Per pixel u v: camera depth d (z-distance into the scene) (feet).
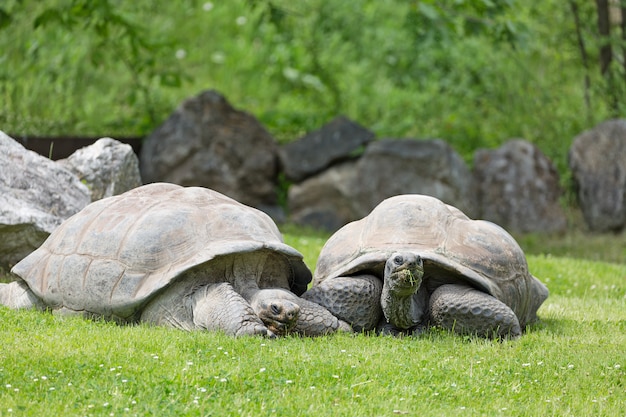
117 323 49.47
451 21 111.34
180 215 50.06
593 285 74.64
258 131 114.52
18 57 117.91
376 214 53.01
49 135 108.99
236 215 50.90
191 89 137.59
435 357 43.78
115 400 34.96
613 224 116.37
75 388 36.19
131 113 125.39
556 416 36.11
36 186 65.21
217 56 145.79
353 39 151.64
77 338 43.70
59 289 50.62
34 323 47.21
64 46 121.80
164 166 108.99
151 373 38.29
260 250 49.14
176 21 148.46
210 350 41.73
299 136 127.44
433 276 50.96
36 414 33.32
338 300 49.42
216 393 36.19
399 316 48.42
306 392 36.94
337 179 112.27
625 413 37.04
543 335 50.37
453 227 52.29
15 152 65.67
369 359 42.22
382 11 159.53
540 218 115.03
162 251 48.70
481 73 131.85
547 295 58.13
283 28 130.52
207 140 110.42
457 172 110.22
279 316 46.39
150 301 48.70
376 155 110.01
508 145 117.08
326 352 43.39
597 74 131.44
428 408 36.24
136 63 120.67
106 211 52.31
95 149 73.41
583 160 118.83
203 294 47.70
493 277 50.44
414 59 142.51
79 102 118.73
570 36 128.98
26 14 119.24
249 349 42.32
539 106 126.31
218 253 47.57
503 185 115.44
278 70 142.20
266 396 36.19
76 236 51.93
